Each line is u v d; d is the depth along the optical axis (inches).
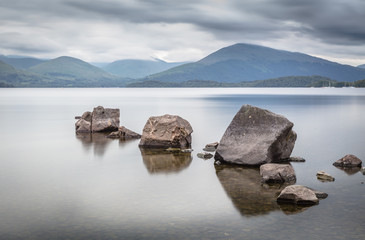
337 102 4559.5
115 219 545.3
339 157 1031.0
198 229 508.4
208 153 1042.7
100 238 481.1
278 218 546.9
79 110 3193.9
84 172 846.5
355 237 479.8
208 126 1884.8
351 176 807.7
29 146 1240.2
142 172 845.8
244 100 5408.5
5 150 1159.0
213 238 479.8
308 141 1348.4
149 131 1225.4
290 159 982.4
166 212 574.2
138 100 5511.8
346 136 1478.8
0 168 889.5
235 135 965.2
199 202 621.9
